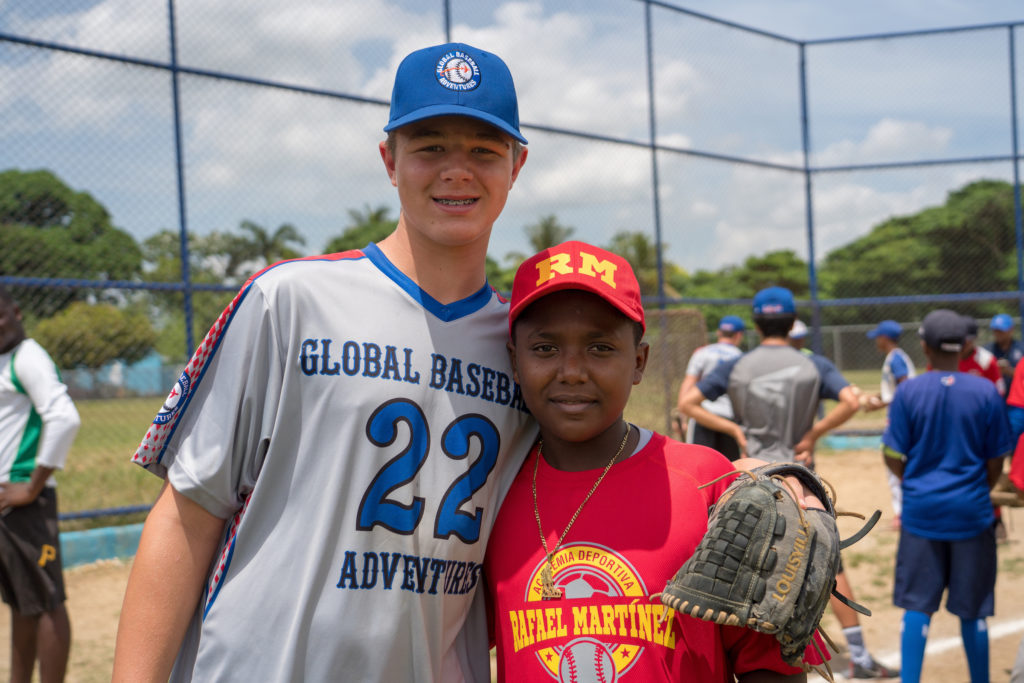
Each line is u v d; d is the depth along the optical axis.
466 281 1.45
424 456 1.35
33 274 7.23
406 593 1.32
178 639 1.33
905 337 21.80
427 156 1.36
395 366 1.34
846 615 3.91
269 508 1.32
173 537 1.33
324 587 1.28
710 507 1.42
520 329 1.41
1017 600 4.98
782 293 3.94
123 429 14.75
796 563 1.21
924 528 3.44
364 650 1.28
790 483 1.43
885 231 35.62
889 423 3.60
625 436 1.47
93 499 7.70
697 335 7.47
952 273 30.06
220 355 1.34
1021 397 3.38
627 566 1.35
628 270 1.45
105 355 10.35
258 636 1.27
